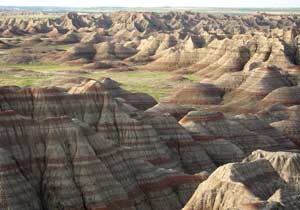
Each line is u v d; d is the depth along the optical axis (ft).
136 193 229.45
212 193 206.69
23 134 224.33
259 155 260.42
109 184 218.59
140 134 270.05
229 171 210.79
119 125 270.26
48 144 223.51
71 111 263.90
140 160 245.24
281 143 355.36
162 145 279.69
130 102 433.07
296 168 246.47
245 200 193.26
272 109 410.52
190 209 209.15
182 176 246.47
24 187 209.05
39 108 255.50
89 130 234.79
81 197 213.25
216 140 315.99
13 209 200.44
